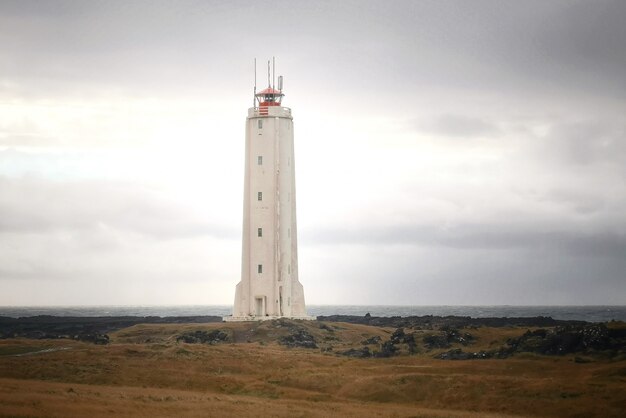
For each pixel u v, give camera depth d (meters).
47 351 147.38
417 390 117.56
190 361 136.62
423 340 162.50
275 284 192.00
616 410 106.19
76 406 100.06
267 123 194.62
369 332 186.00
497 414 108.31
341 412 106.44
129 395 111.25
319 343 171.50
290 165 196.62
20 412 94.25
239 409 105.75
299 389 123.06
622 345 139.38
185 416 99.62
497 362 131.75
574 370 124.69
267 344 166.75
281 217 193.50
